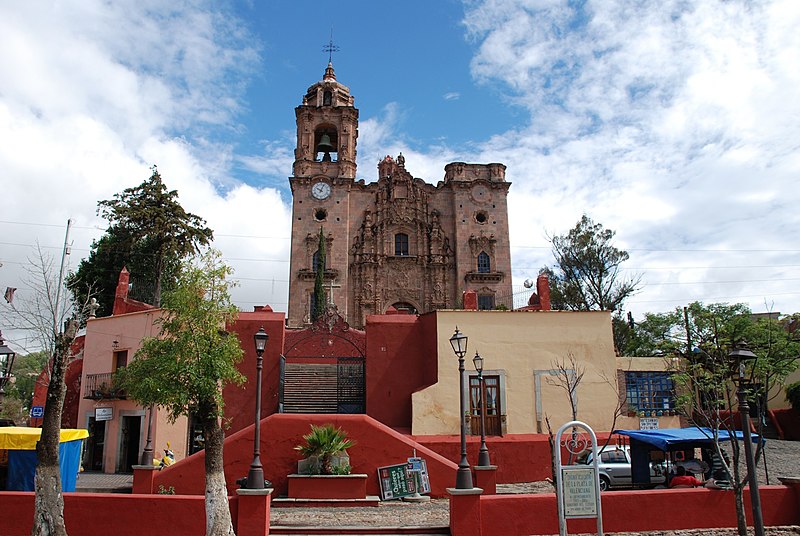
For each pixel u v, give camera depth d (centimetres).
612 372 2486
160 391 1422
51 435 1166
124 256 4372
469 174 5519
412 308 5206
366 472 1875
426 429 2356
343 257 5175
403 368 2578
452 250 5334
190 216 4578
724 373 1538
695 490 1430
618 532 1379
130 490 2089
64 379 1205
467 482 1420
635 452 1919
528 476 2255
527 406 2417
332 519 1554
